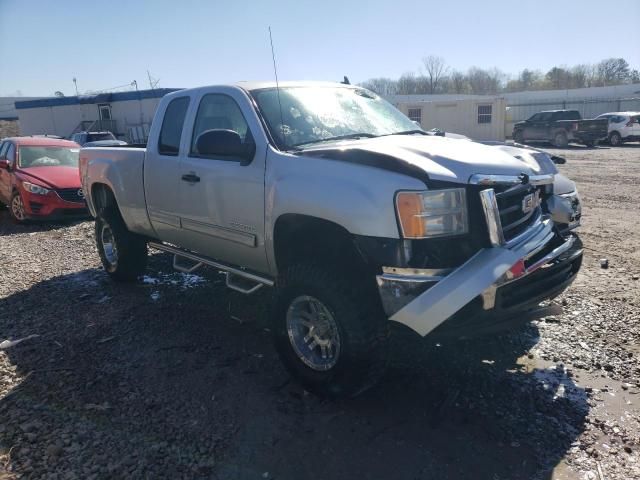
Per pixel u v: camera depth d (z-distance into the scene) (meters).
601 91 48.94
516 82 77.81
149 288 6.08
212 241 4.62
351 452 3.12
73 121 32.66
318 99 4.55
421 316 3.09
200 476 2.93
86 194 6.52
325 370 3.57
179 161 4.77
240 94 4.29
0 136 47.31
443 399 3.65
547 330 4.68
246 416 3.49
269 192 3.85
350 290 3.33
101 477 2.92
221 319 5.12
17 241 8.90
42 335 4.82
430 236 3.15
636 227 8.60
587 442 3.16
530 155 4.36
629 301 5.28
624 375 3.91
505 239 3.37
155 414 3.52
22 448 3.17
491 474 2.91
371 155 3.36
